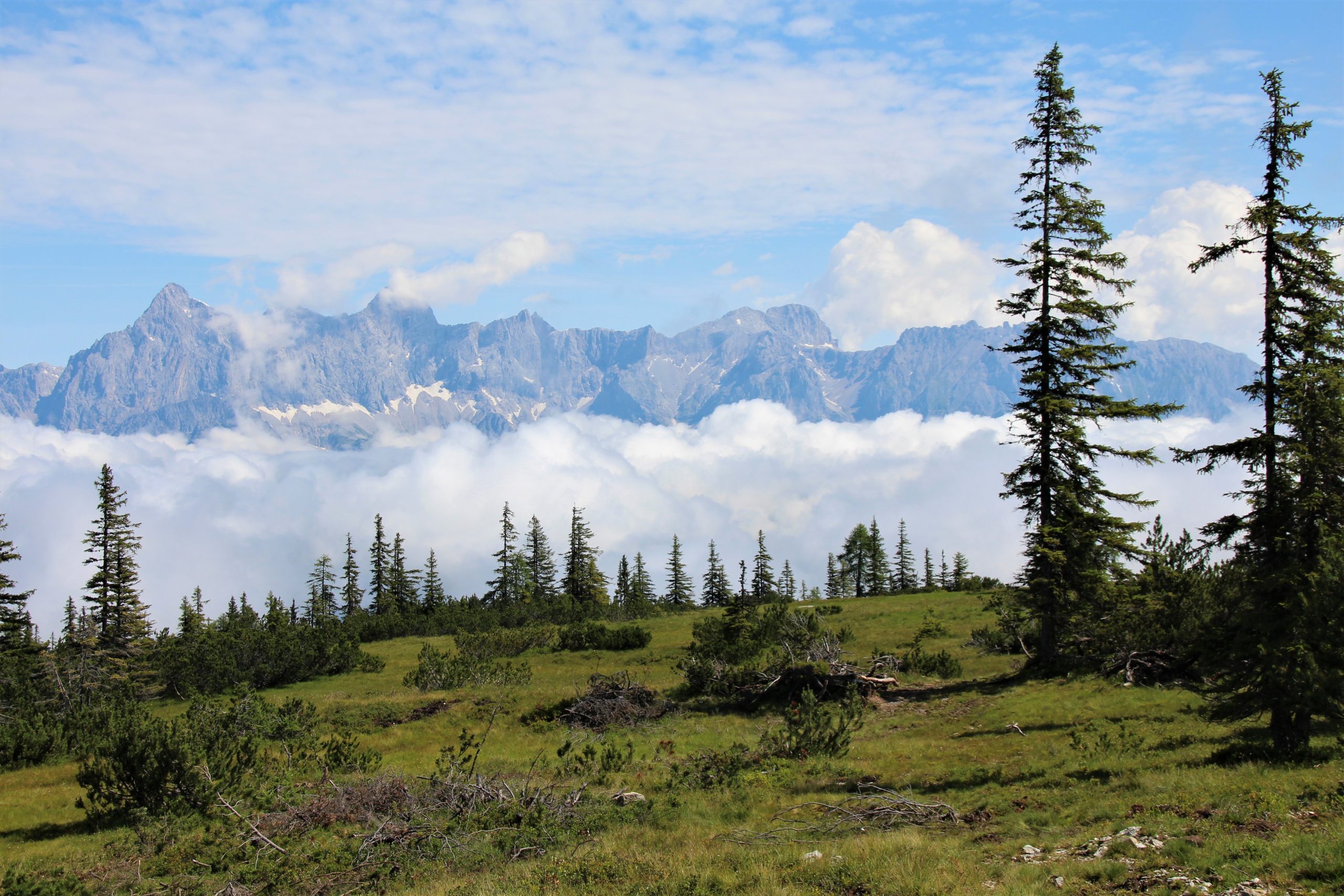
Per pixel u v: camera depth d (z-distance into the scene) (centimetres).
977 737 2291
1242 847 1050
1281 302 1627
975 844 1309
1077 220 3027
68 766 2766
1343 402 1547
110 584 5594
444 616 7375
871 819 1566
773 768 2088
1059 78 2998
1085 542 3009
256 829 1616
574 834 1598
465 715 3094
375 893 1359
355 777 2034
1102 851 1144
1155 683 2703
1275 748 1633
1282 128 1645
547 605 7975
